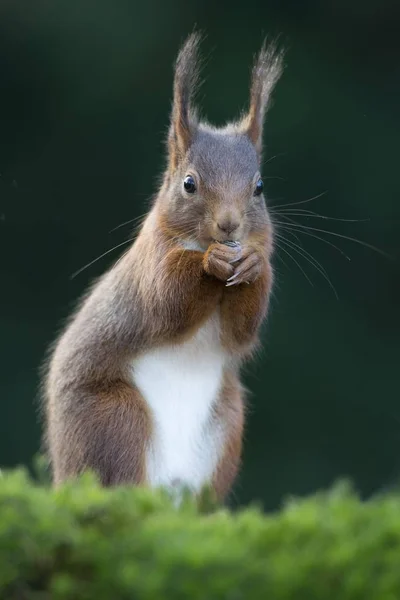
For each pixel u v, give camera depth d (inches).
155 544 132.8
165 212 141.9
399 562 125.3
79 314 143.3
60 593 130.5
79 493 134.8
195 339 142.0
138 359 142.0
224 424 142.5
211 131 142.8
